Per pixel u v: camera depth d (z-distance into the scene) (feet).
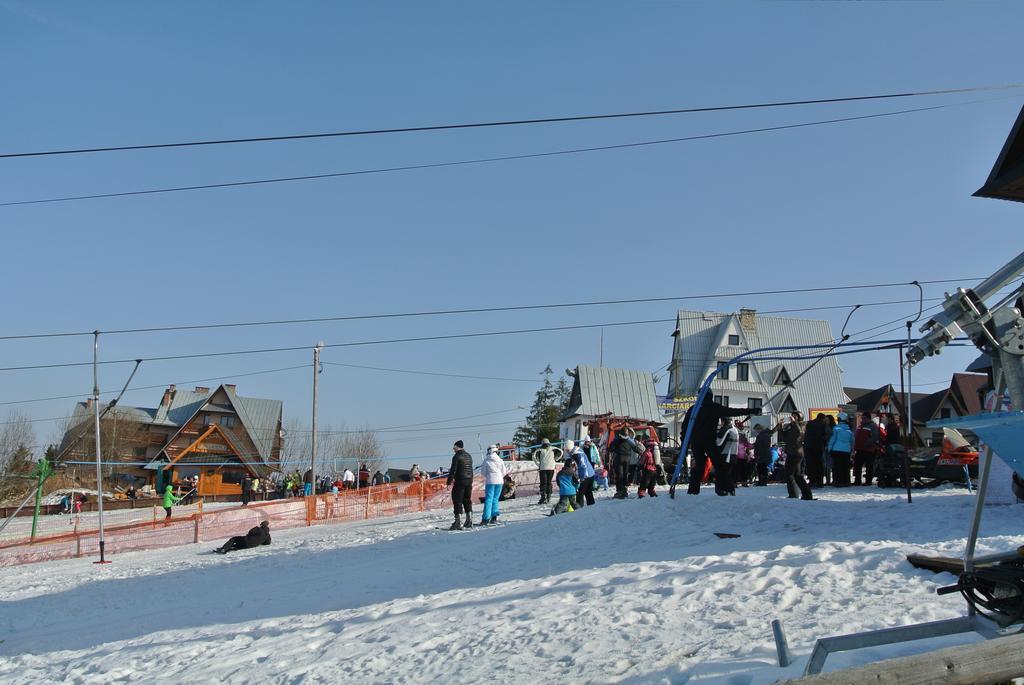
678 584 32.17
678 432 188.65
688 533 46.78
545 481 87.25
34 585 65.98
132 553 86.74
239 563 65.98
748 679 19.81
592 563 41.65
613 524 51.37
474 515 81.51
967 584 17.98
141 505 166.91
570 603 31.81
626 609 29.55
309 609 40.32
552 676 23.36
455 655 27.12
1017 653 14.78
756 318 233.14
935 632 17.16
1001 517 43.32
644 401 206.59
